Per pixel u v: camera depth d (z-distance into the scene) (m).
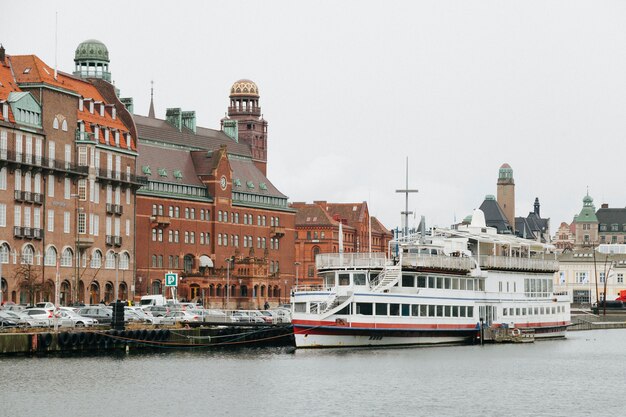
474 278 147.62
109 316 146.12
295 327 132.50
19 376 108.38
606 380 113.88
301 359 126.06
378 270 136.88
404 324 137.00
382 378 111.88
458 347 142.88
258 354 133.12
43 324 134.25
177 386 105.19
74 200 194.62
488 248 155.25
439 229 150.62
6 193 178.00
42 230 185.88
